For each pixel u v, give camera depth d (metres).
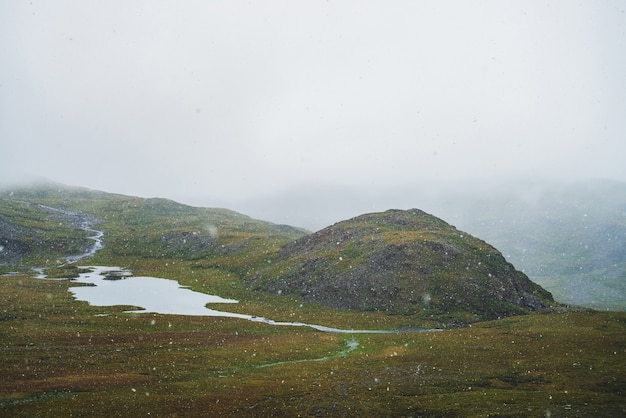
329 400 51.47
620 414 44.69
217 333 93.50
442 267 132.38
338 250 158.25
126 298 133.38
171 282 167.62
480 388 55.88
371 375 62.56
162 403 48.31
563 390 53.72
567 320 100.75
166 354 72.88
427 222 183.62
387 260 138.62
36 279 158.38
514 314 116.12
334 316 115.56
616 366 63.84
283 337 91.19
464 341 84.31
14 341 75.25
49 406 45.62
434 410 47.69
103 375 58.59
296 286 143.12
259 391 54.56
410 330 101.44
